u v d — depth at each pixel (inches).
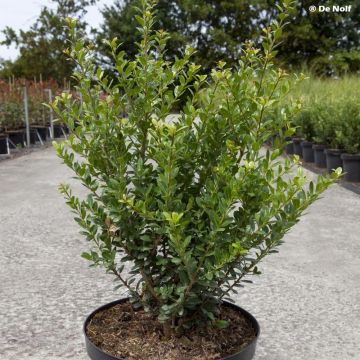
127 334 88.7
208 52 1352.1
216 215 76.1
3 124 522.6
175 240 74.9
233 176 79.4
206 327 88.7
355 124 333.1
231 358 80.0
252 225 82.5
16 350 112.3
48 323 125.3
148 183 83.9
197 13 1357.0
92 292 144.9
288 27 1274.6
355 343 117.0
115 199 80.8
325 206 260.5
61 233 207.3
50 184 320.5
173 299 82.7
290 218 82.0
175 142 76.0
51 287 148.8
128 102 87.3
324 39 1301.7
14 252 182.5
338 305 137.6
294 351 113.0
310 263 171.5
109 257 85.1
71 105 86.4
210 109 85.0
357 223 226.5
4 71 1537.9
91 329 89.8
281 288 148.6
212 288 84.5
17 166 402.6
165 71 87.6
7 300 139.5
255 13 1368.1
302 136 445.1
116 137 85.5
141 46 89.5
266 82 88.4
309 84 543.5
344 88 499.8
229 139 85.7
